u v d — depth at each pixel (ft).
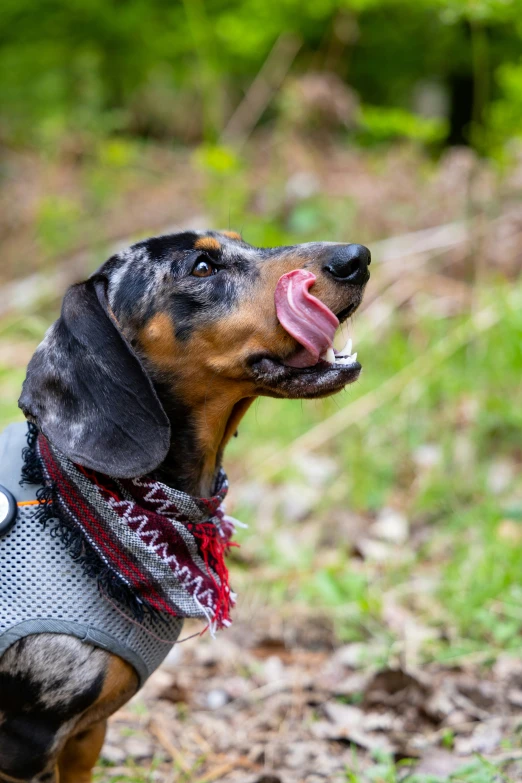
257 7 29.55
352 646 13.91
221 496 10.00
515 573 14.65
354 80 34.22
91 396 8.97
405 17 30.94
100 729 10.43
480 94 22.67
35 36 33.83
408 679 12.77
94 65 31.99
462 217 23.75
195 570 9.43
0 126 32.27
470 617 13.97
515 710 12.30
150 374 9.93
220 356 9.86
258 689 13.42
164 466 10.00
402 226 24.16
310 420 19.58
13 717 9.00
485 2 19.06
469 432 18.43
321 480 18.26
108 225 26.91
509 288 21.09
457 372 19.66
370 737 12.01
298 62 32.81
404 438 18.69
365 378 19.89
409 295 21.88
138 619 9.03
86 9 33.24
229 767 11.91
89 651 8.86
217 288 9.87
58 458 9.05
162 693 13.38
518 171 23.58
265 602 15.30
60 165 30.12
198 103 34.32
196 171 27.68
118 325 9.74
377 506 17.52
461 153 25.75
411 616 14.49
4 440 9.75
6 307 24.61
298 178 25.68
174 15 32.35
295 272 9.61
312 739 12.25
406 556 16.02
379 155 27.50
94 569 8.82
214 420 10.12
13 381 21.13
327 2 28.94
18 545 8.83
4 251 27.58
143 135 34.83
